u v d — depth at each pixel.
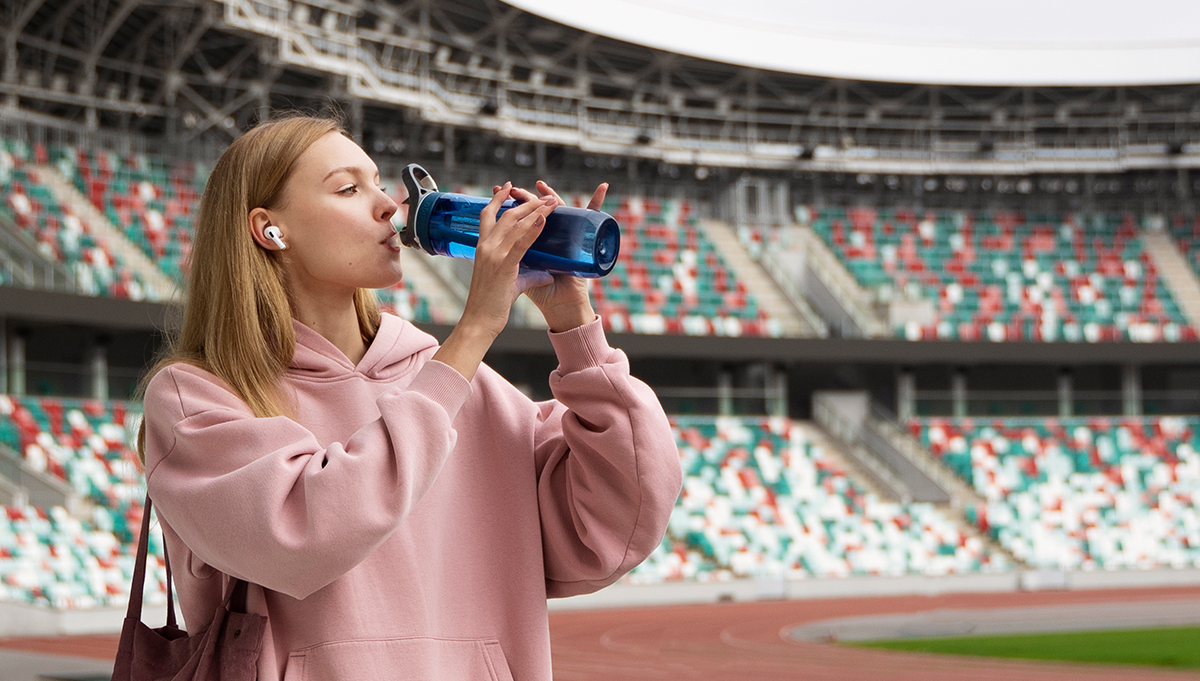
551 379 1.74
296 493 1.43
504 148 28.45
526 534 1.74
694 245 29.28
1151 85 30.08
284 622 1.54
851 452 26.56
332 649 1.52
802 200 31.55
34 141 22.08
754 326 27.84
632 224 29.14
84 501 17.39
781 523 24.20
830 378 29.64
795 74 28.81
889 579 23.27
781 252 29.58
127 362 22.66
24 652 11.77
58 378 19.80
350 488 1.39
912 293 29.59
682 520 23.66
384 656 1.54
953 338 28.34
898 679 10.27
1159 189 32.28
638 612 19.56
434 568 1.63
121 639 1.58
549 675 1.71
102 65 21.88
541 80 27.95
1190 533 25.70
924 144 31.27
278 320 1.61
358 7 22.31
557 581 1.83
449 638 1.63
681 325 27.25
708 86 29.55
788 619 17.70
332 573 1.41
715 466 25.28
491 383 1.82
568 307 1.74
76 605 15.16
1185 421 28.14
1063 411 28.72
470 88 27.11
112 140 22.94
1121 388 30.66
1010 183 32.22
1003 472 26.77
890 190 32.09
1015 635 14.27
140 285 21.19
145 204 22.50
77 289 20.06
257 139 1.66
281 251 1.66
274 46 20.70
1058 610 18.22
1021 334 29.16
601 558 1.71
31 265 19.17
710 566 22.89
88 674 9.27
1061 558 25.06
